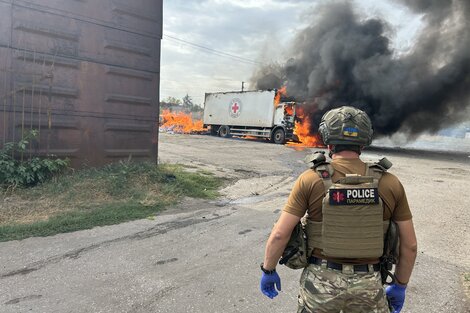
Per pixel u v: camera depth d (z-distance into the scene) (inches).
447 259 177.2
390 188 68.4
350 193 66.5
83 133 296.4
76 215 213.6
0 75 253.1
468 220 254.2
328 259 68.5
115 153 317.7
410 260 70.1
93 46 297.7
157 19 338.6
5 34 253.4
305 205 69.6
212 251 174.1
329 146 73.7
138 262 157.3
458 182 448.5
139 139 335.0
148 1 330.6
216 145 824.9
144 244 179.2
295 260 72.6
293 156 655.8
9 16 254.7
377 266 68.8
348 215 66.3
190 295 130.0
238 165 493.0
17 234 181.9
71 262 154.3
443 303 131.8
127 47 318.3
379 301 67.0
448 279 153.1
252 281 143.0
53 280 137.3
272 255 70.4
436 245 197.9
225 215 240.1
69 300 123.0
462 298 136.2
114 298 125.6
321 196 68.1
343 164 69.9
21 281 135.6
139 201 252.2
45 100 274.4
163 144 786.8
